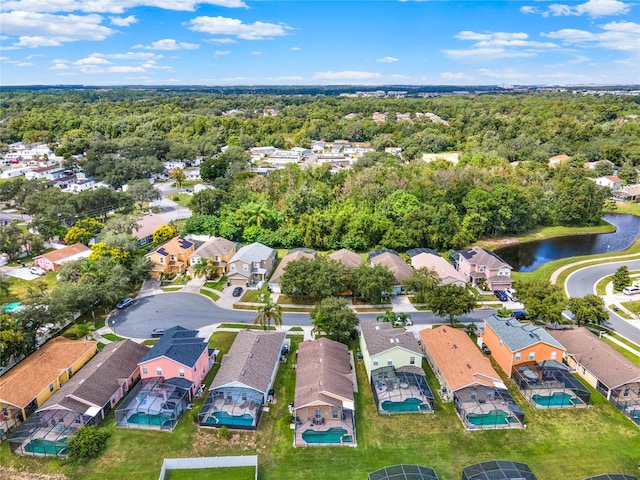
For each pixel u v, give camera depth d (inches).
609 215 5605.3
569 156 7116.1
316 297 3115.2
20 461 1747.0
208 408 1953.7
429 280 2903.5
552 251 4365.2
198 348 2233.0
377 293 2923.2
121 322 2797.7
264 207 4399.6
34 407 2004.2
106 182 6092.5
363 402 2068.2
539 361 2241.6
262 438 1851.6
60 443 1807.3
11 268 3651.6
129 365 2218.3
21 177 5905.5
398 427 1910.7
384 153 7042.3
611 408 2036.2
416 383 2114.9
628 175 6481.3
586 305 2635.3
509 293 3137.3
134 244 3545.8
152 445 1813.5
